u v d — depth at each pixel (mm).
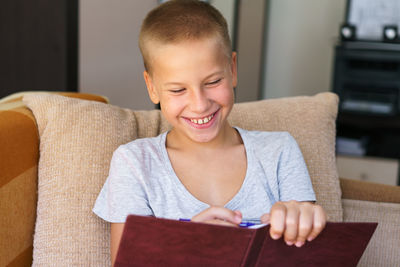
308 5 3707
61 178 1053
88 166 1070
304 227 750
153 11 967
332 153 1274
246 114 1290
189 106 928
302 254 783
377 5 3297
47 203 1040
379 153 3258
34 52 2439
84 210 1036
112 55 2639
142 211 960
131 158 1018
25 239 1021
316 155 1245
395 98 3221
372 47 3160
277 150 1090
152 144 1073
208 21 911
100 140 1105
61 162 1064
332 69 3551
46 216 1031
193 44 891
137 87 2814
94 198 1051
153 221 670
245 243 699
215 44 906
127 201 965
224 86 936
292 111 1303
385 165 3062
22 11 2428
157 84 957
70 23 2381
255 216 1012
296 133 1268
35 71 2451
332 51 3729
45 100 1122
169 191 1011
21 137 1019
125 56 2711
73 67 2430
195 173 1042
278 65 3809
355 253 809
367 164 3090
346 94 3271
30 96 1156
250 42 3469
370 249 1210
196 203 1000
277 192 1053
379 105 3244
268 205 1027
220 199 1027
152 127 1229
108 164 1090
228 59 944
